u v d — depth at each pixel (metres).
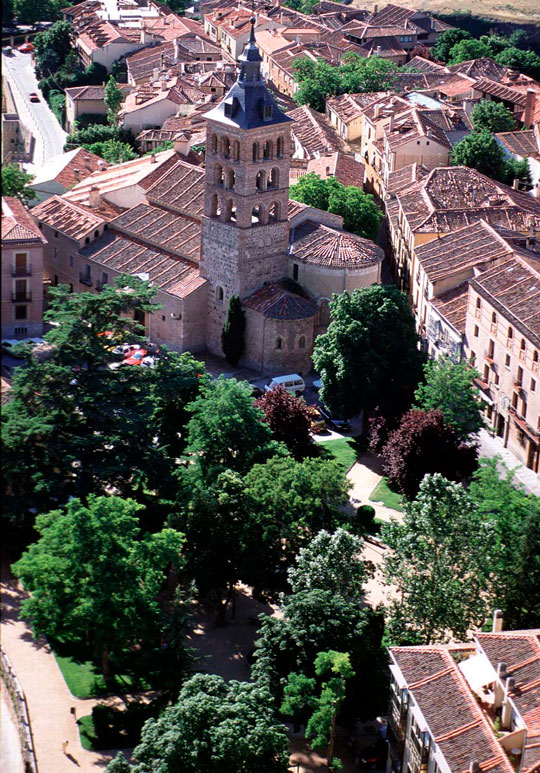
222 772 95.12
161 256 187.75
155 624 113.38
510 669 98.88
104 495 129.62
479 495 123.25
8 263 174.88
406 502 121.38
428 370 151.38
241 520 123.94
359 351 156.88
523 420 152.38
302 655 107.56
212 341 183.75
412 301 192.25
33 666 116.81
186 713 96.62
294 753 108.56
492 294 159.50
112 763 95.69
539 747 92.44
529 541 113.50
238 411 135.50
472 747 92.81
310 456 150.75
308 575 113.94
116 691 114.81
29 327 179.38
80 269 194.00
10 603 123.50
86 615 110.25
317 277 178.62
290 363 177.00
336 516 126.31
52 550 112.75
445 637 114.75
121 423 131.62
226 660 120.38
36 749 106.19
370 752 107.44
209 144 172.75
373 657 108.69
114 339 140.38
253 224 174.88
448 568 113.38
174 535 115.62
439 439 141.50
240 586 132.88
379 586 129.88
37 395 131.38
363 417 163.00
